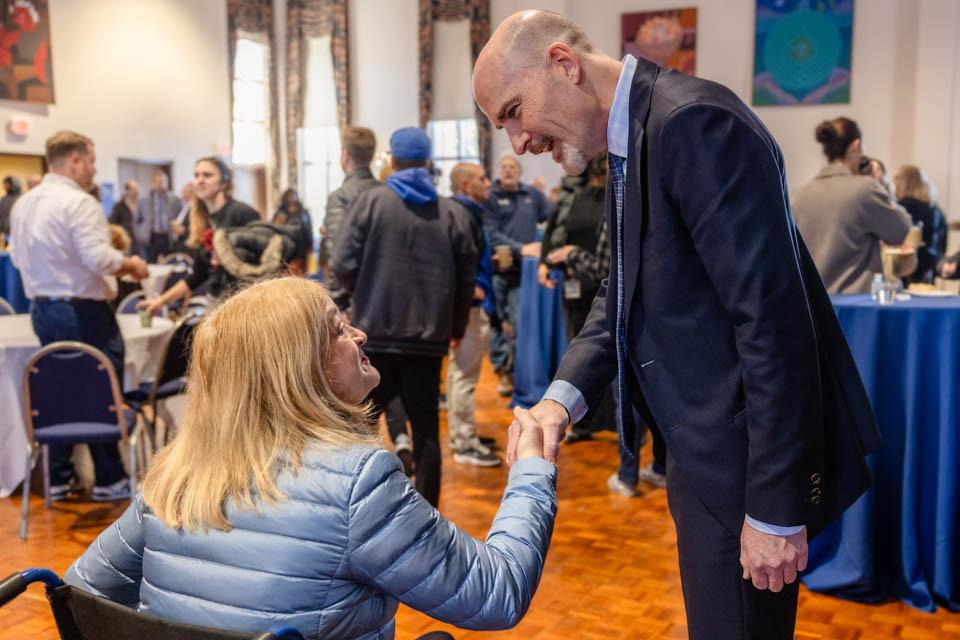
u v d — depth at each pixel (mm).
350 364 1346
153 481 1286
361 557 1174
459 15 11773
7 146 9625
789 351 1313
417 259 3377
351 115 12531
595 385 1682
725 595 1509
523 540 1293
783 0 9930
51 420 3740
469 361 4641
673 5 10406
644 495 4148
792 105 10008
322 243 5453
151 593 1231
